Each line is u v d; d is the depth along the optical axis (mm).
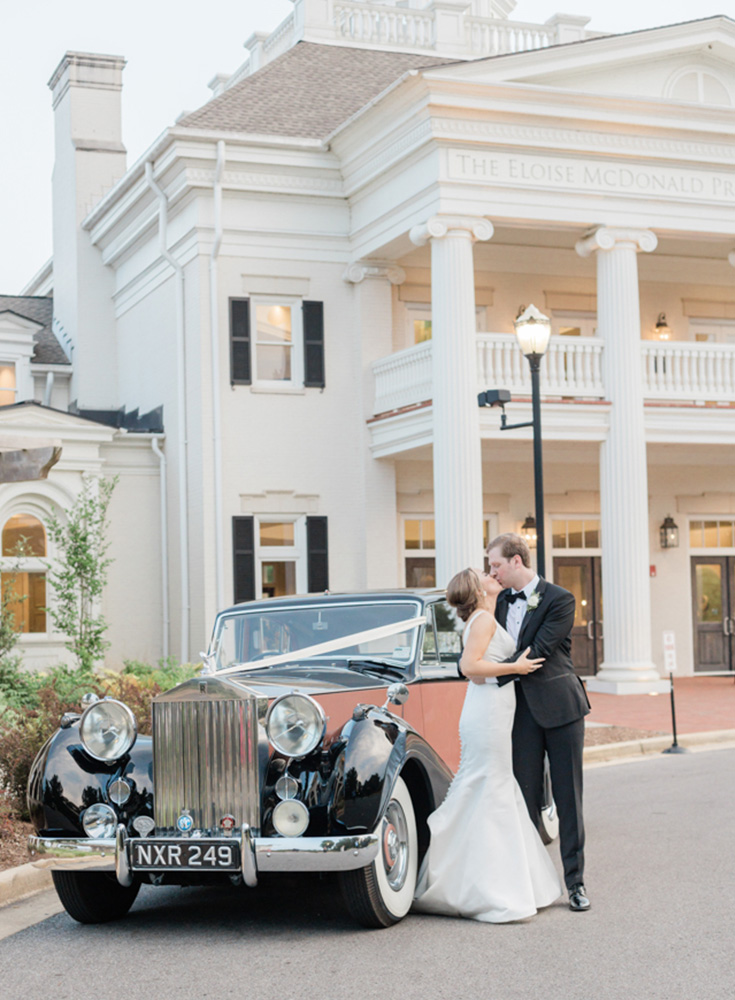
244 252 20156
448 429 18031
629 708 16812
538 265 21906
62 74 25719
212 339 19781
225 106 21125
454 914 6445
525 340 13812
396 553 20750
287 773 6016
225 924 6457
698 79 19688
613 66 19078
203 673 7469
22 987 5449
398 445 19766
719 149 19688
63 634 18672
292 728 5977
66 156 25531
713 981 5188
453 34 24797
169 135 19250
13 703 11875
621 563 18906
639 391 19125
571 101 18375
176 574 20516
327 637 7480
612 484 19016
